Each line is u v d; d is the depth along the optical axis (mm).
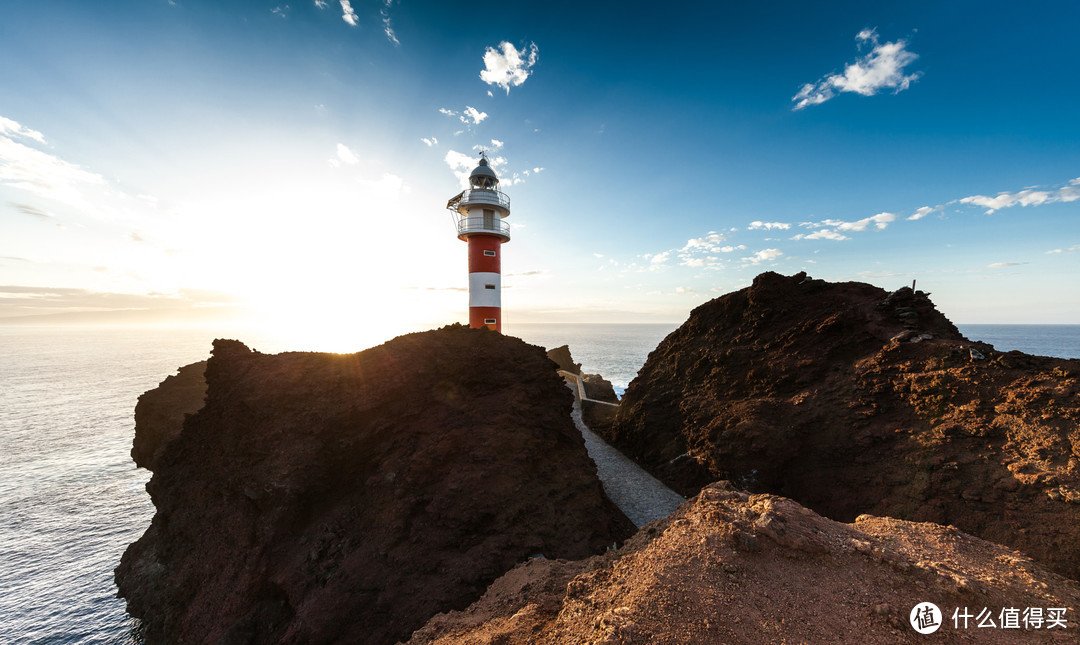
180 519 19891
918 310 26797
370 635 14094
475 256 40781
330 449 18891
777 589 7938
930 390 21281
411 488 17719
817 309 30234
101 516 34938
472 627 9414
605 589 8891
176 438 23281
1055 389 17938
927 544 9703
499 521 17219
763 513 9875
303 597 15375
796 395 26141
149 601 20922
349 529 17234
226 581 17000
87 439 55062
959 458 18375
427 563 15875
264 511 17797
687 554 9000
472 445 19312
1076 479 15141
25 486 40438
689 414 31016
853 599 7699
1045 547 14461
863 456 21516
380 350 22484
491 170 41281
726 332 34312
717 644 6672
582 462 22359
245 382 20922
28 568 27984
